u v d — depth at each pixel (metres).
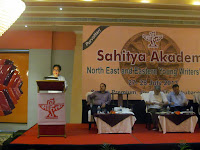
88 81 7.35
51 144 4.54
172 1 6.72
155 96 6.55
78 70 8.87
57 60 8.94
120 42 7.45
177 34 7.55
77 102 8.76
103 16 7.72
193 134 5.59
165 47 7.52
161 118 5.73
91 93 6.91
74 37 8.91
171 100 6.69
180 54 7.53
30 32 8.75
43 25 8.16
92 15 7.65
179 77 7.50
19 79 4.70
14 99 4.59
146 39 7.49
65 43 8.94
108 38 7.44
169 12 7.43
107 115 5.64
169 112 5.98
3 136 7.78
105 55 7.41
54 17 7.79
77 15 7.66
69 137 5.18
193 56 7.56
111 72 7.39
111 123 5.62
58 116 5.20
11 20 4.13
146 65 7.46
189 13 7.48
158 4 6.90
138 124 7.23
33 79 8.70
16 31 8.73
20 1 4.09
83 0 6.69
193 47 7.56
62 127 5.20
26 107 8.94
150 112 6.20
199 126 6.58
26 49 8.73
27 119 8.70
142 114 7.35
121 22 7.95
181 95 6.71
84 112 7.38
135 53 7.46
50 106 5.18
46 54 8.73
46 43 8.74
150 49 7.49
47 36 8.77
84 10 7.32
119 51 7.44
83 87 7.35
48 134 5.19
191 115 5.79
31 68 8.72
